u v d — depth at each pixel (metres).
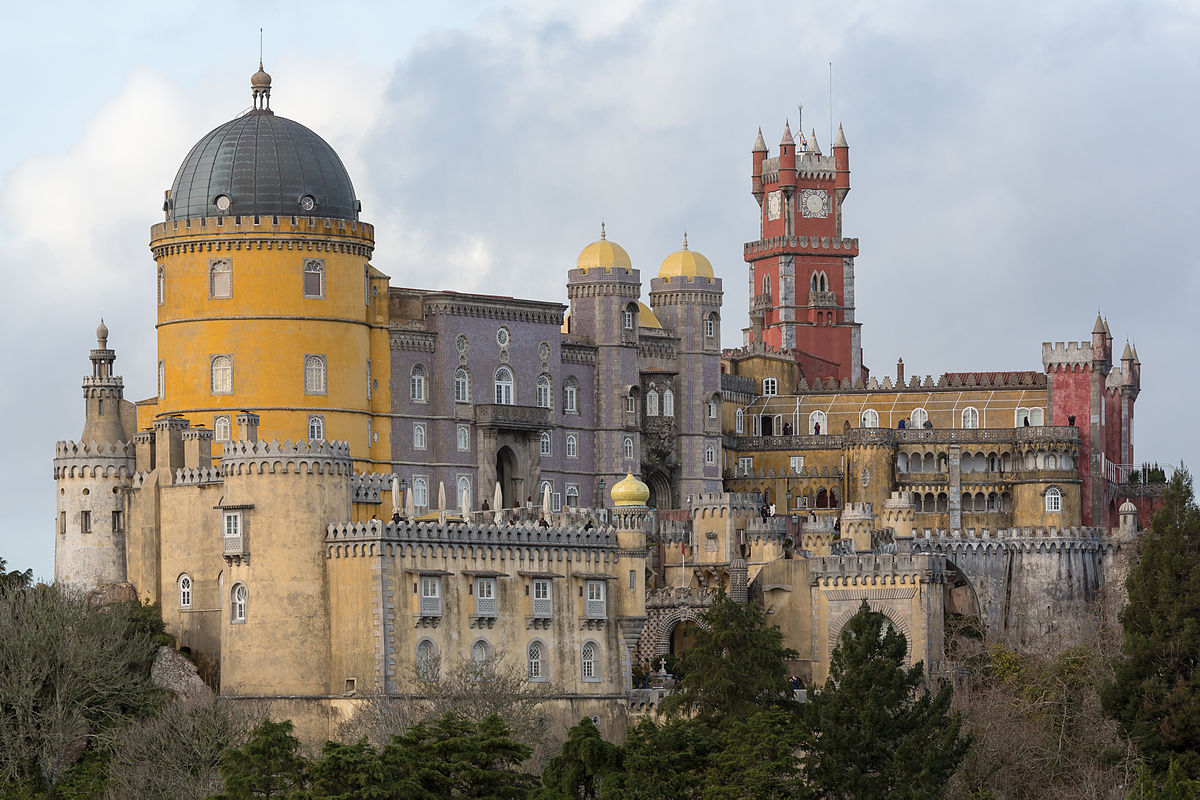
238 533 172.62
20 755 166.38
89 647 170.62
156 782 155.12
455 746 143.88
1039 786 176.12
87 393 191.62
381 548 169.38
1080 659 197.38
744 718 162.25
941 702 154.38
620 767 145.88
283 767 142.38
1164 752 172.88
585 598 184.50
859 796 147.00
